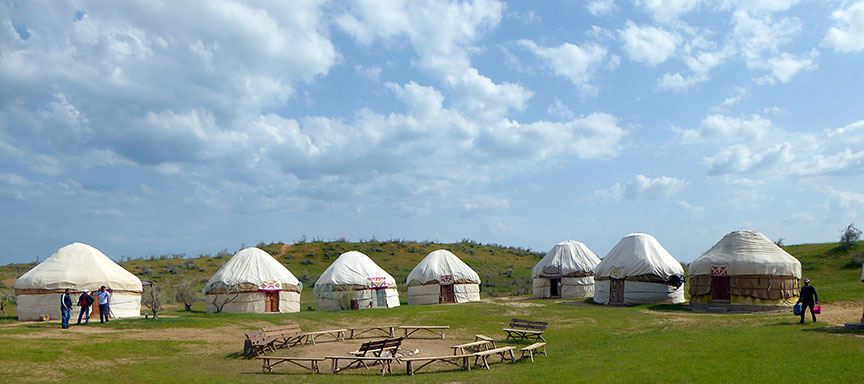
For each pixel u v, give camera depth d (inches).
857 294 1118.4
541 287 1706.4
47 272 1065.5
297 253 2647.6
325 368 637.9
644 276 1346.0
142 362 661.9
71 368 611.8
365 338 871.1
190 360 685.9
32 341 738.2
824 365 492.1
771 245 1157.7
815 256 1798.7
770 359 532.7
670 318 992.9
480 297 1792.6
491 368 608.4
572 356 651.5
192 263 2325.3
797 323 792.3
